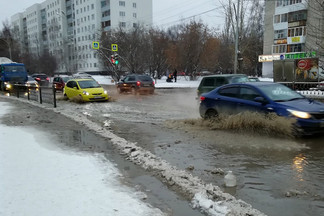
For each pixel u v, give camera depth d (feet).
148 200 12.30
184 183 13.91
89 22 275.18
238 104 25.62
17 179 14.33
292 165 16.48
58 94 74.90
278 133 22.52
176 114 37.45
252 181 14.37
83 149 20.61
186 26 147.02
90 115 38.19
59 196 12.33
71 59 302.45
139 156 18.51
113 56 101.86
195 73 140.87
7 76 81.97
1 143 22.03
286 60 69.15
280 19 145.07
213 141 22.34
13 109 44.04
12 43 258.78
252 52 169.37
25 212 10.89
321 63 66.39
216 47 149.69
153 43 145.28
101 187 13.46
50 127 29.27
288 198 12.39
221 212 11.00
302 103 22.81
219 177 15.08
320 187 13.46
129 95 68.69
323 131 21.30
